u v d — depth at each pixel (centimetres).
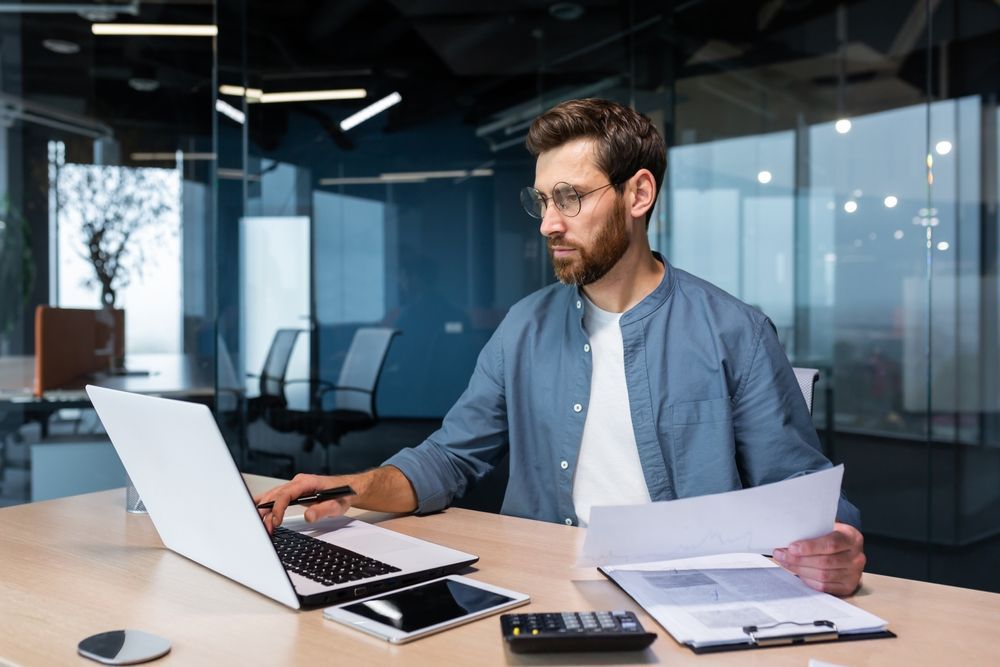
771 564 104
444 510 138
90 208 635
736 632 81
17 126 622
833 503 92
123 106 639
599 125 126
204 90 644
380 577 97
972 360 346
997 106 336
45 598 94
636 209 131
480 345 502
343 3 491
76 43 629
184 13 618
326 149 497
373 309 502
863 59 363
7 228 619
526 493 146
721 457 132
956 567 343
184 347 647
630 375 137
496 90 490
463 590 94
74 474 327
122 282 639
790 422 133
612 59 454
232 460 87
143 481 109
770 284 387
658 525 88
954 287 348
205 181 649
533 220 495
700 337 136
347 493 124
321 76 493
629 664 76
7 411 526
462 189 498
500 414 150
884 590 97
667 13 420
